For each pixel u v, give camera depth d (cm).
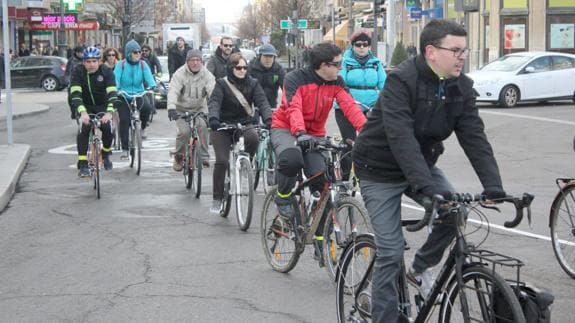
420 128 578
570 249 879
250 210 1117
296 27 5931
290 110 855
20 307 795
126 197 1426
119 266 949
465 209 546
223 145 1206
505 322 504
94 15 7419
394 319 595
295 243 872
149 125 2745
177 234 1120
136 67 1811
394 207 600
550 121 2625
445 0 5519
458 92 572
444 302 562
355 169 620
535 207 1277
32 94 4581
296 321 739
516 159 1820
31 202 1388
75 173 1719
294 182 866
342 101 873
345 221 789
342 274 683
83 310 781
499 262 501
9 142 2073
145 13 8075
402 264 604
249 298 814
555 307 770
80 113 1386
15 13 5759
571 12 4750
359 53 1350
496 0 4972
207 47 8744
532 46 4850
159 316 759
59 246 1059
